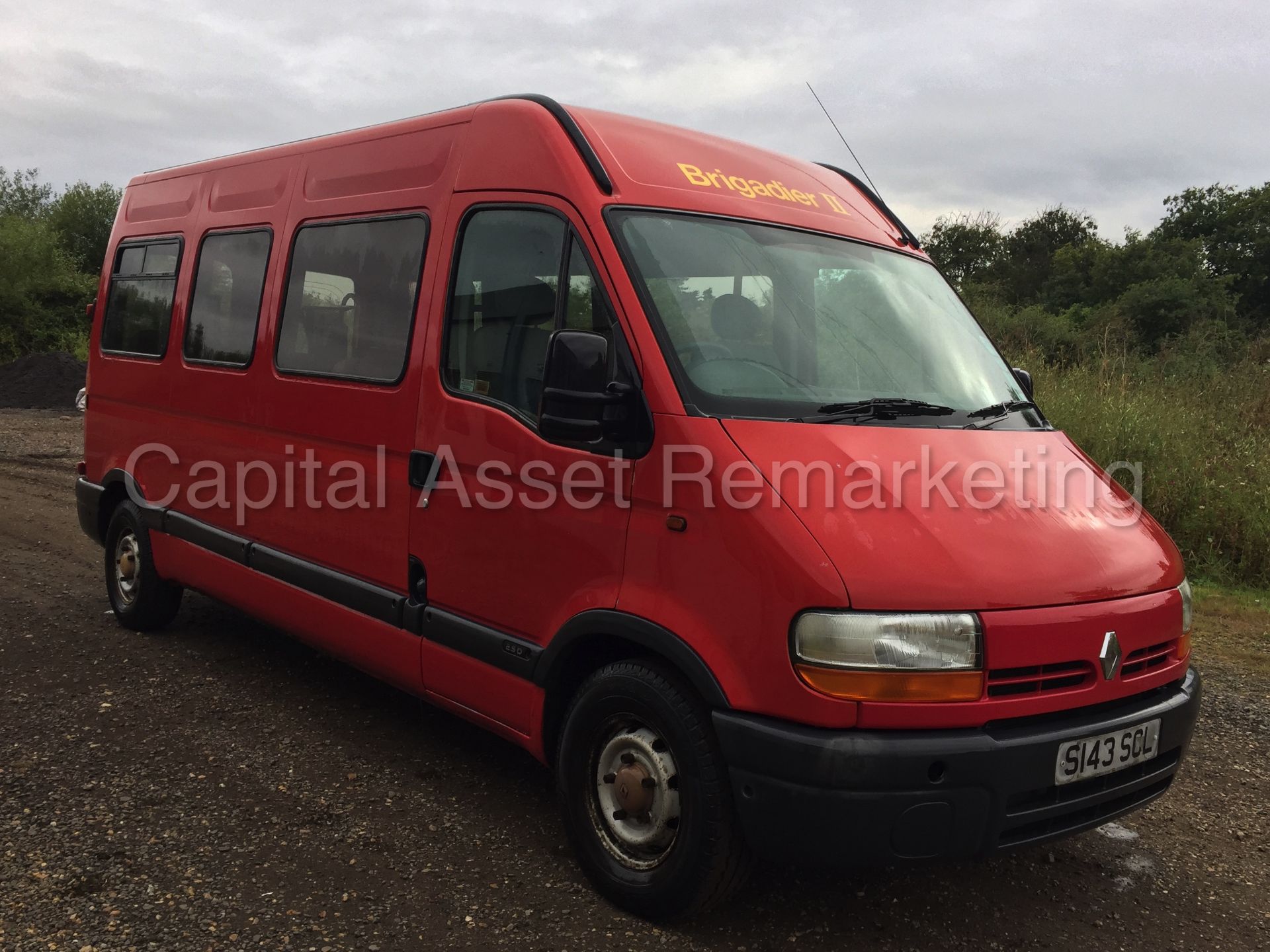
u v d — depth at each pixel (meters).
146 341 6.09
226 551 5.26
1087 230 41.34
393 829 3.75
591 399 3.14
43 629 6.11
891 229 4.61
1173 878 3.73
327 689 5.28
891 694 2.76
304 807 3.90
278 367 4.88
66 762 4.20
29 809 3.75
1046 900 3.52
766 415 3.23
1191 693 3.34
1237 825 4.19
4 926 3.00
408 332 4.15
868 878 3.58
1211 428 10.13
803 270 3.84
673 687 3.11
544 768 4.39
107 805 3.82
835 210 4.33
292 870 3.42
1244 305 34.34
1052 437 3.85
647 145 3.88
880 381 3.68
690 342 3.33
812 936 3.20
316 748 4.48
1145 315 24.33
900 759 2.73
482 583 3.78
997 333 18.77
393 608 4.17
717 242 3.67
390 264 4.31
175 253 5.90
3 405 21.69
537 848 3.67
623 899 3.25
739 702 2.90
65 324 34.66
